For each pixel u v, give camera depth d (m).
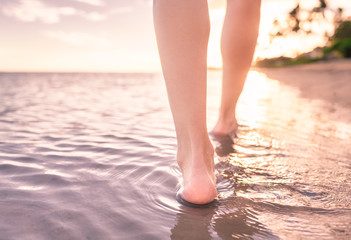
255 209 0.90
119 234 0.75
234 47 1.50
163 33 0.89
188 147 1.01
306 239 0.74
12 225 0.78
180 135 1.01
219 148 1.61
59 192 1.01
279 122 2.53
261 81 12.76
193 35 0.88
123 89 8.36
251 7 1.40
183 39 0.88
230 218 0.85
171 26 0.88
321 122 2.55
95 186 1.07
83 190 1.03
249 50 1.50
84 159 1.42
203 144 0.99
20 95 5.93
